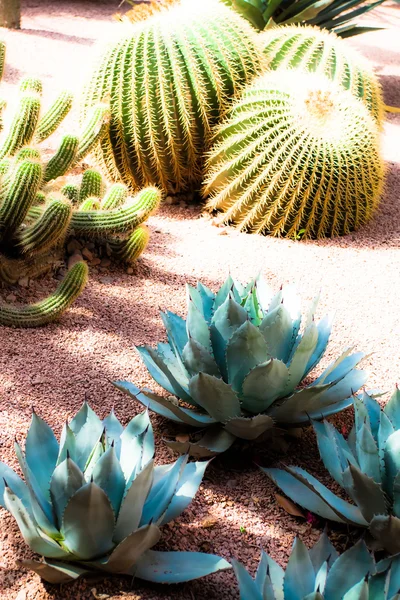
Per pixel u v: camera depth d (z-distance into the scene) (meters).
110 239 4.36
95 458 3.28
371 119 4.79
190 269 4.43
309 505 3.55
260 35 5.23
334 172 4.59
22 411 3.74
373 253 4.63
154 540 3.15
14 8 7.41
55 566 3.07
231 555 3.49
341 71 5.07
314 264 4.52
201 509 3.57
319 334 3.81
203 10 4.83
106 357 3.96
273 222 4.68
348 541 3.53
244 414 3.69
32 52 6.68
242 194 4.66
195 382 3.59
